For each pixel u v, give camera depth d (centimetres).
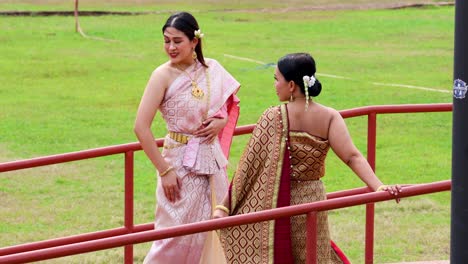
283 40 3419
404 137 1878
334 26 3806
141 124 749
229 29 3741
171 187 758
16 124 2025
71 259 1091
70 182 1531
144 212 1351
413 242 1165
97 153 832
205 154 764
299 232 694
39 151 1781
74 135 1928
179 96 758
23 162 813
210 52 3095
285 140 688
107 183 1523
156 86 755
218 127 767
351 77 2634
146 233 635
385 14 4172
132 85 2539
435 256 1109
